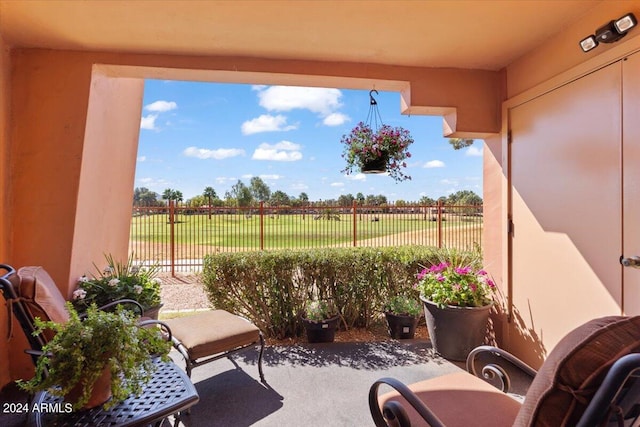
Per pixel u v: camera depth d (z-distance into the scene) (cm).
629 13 196
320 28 250
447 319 307
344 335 376
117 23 242
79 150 282
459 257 376
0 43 260
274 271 366
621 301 208
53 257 277
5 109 267
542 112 272
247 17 234
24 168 276
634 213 200
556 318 260
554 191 261
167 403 149
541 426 99
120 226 396
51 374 131
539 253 277
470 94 324
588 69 229
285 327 368
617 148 209
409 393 136
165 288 607
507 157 315
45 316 173
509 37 264
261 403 244
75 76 282
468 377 180
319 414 232
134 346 141
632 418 103
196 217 701
